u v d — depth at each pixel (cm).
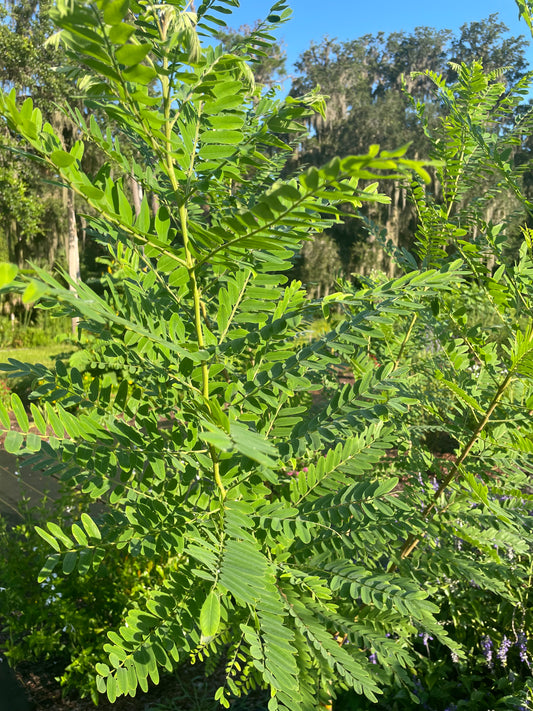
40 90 1844
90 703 306
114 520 135
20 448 114
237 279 144
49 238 2503
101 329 124
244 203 153
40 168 2116
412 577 189
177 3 100
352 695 248
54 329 1953
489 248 198
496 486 208
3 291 78
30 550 363
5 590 328
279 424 147
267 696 301
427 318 211
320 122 4281
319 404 235
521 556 275
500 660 270
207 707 290
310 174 65
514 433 181
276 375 131
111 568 338
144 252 124
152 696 308
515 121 212
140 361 128
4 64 1816
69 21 72
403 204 3109
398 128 4025
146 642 117
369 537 149
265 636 105
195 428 134
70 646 329
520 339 177
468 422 215
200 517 138
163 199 138
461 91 206
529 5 175
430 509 205
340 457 152
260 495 145
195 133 124
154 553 127
